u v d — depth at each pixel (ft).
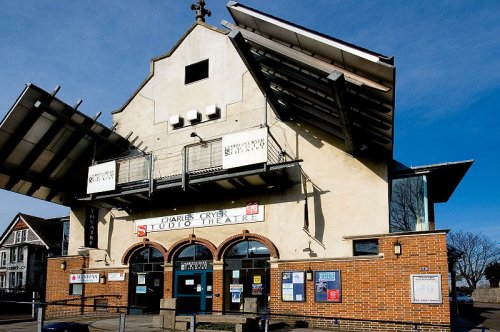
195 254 57.88
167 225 60.39
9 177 60.44
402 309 43.86
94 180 60.18
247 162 50.14
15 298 109.19
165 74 66.69
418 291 43.47
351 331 44.75
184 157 55.36
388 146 47.96
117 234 64.23
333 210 50.52
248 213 54.90
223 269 54.80
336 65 39.91
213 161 58.18
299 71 44.37
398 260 45.06
